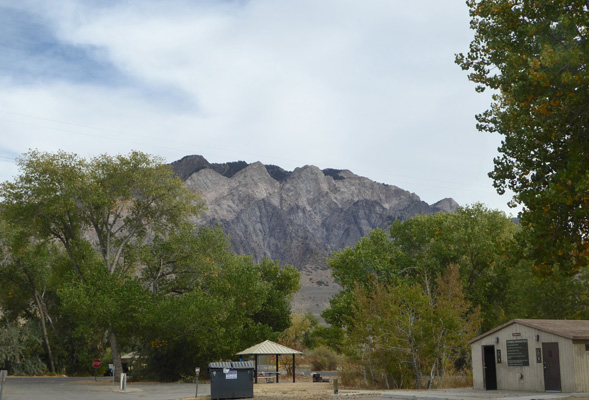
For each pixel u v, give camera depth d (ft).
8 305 236.02
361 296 136.46
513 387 97.66
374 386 125.49
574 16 60.75
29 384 153.99
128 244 193.67
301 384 141.79
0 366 214.48
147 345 181.16
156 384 159.84
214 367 96.53
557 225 63.82
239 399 96.17
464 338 126.72
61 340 236.02
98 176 178.40
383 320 123.65
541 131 66.64
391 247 226.38
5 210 172.55
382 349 124.16
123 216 192.03
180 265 194.49
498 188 75.05
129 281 173.17
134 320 164.96
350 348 130.72
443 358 123.34
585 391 86.28
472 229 205.77
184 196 190.39
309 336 321.52
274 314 243.40
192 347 176.45
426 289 175.22
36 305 241.14
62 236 193.26
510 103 75.31
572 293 162.61
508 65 65.92
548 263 65.62
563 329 92.84
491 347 103.65
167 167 187.62
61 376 224.12
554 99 59.82
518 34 67.31
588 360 87.92
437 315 124.06
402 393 94.38
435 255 211.20
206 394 113.09
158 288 199.11
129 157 180.24
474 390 100.53
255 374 153.07
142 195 185.57
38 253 191.11
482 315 199.82
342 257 226.17
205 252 190.49
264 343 155.12
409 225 228.84
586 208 60.49
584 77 56.90
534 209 64.85
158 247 195.52
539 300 167.32
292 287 283.18
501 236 203.21
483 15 76.43
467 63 79.87
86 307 159.53
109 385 151.43
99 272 170.09
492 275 210.18
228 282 187.62
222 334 168.35
